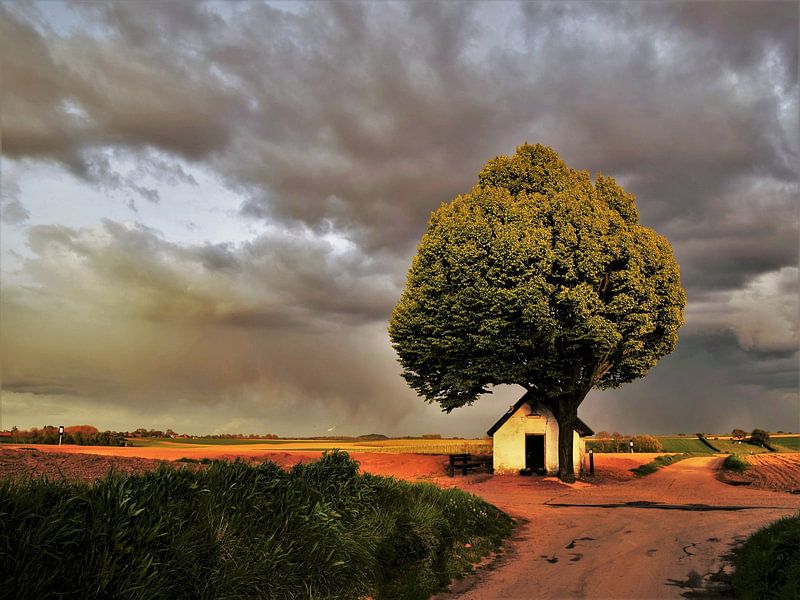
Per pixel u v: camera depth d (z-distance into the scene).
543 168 35.94
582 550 15.31
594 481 36.69
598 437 86.44
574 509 22.86
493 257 31.89
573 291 31.38
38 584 6.35
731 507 23.70
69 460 14.98
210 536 8.72
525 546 15.84
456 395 36.25
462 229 33.03
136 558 7.37
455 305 32.75
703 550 15.08
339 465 14.35
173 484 9.71
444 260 33.94
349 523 11.80
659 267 34.44
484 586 12.00
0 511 6.77
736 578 11.97
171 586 7.53
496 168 36.59
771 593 10.45
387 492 15.06
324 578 9.69
